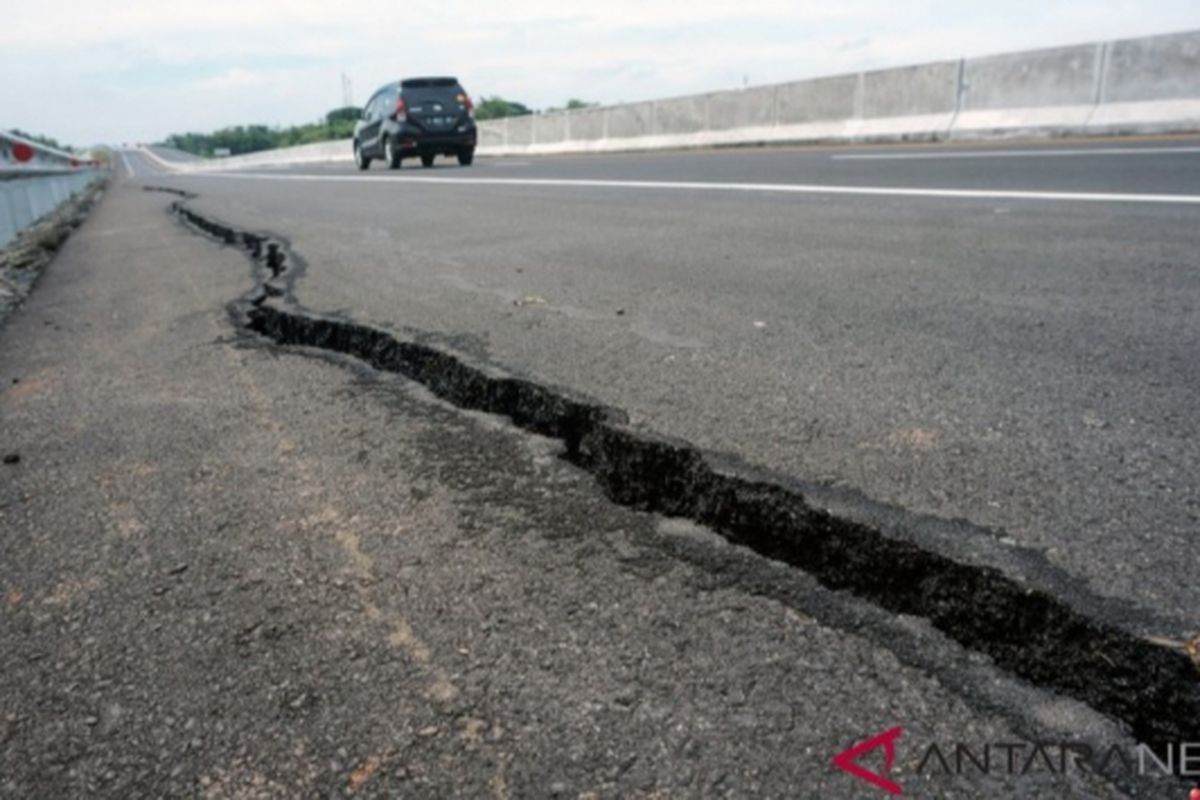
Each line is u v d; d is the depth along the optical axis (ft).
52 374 8.54
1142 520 4.46
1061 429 5.78
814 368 7.35
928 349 7.81
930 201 18.29
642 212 19.95
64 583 4.44
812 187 22.93
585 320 9.38
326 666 3.65
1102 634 3.60
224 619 4.04
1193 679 3.36
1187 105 31.81
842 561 4.52
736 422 6.07
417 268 13.30
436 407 6.98
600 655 3.63
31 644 3.93
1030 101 37.35
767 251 13.50
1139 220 14.14
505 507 5.07
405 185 34.94
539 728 3.23
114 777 3.12
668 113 57.98
